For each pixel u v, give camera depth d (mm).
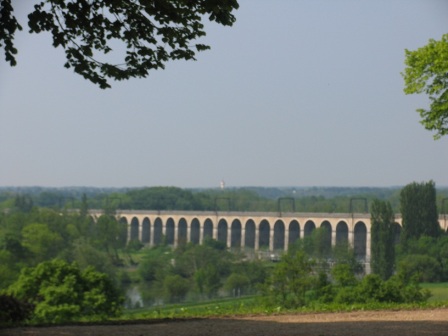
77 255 143250
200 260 160875
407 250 146250
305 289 85500
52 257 141250
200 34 29812
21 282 62281
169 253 197875
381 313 36438
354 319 33938
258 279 146750
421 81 49562
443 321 32156
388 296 75750
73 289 60938
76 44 29609
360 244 198125
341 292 77375
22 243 138250
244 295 135125
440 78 49438
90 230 196500
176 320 34500
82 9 28719
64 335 28641
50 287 60969
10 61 28344
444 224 177500
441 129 50438
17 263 123938
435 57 48188
